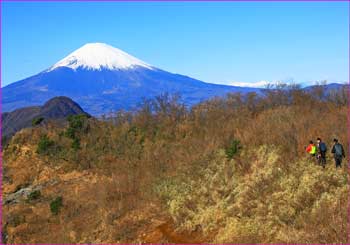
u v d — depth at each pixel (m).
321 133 25.70
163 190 24.92
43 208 28.02
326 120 27.56
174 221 21.80
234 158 26.28
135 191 26.03
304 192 19.91
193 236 20.31
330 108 30.20
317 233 16.11
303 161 23.47
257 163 24.55
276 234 17.81
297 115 29.78
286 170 22.88
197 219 21.14
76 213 25.98
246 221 19.44
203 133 32.06
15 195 30.77
